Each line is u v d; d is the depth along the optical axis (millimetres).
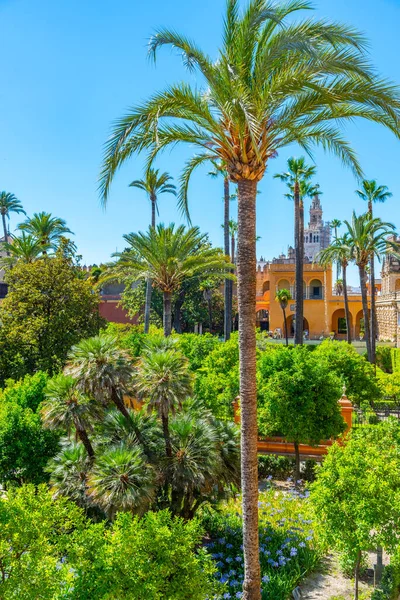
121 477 8164
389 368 35781
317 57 6027
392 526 7227
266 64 6840
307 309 54594
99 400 8945
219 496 10180
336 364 19891
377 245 28094
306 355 14867
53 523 5949
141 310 44844
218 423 10688
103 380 8719
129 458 8375
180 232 20953
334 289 68562
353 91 7164
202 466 9094
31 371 21500
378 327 50906
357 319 55812
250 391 7348
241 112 6750
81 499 9008
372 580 8992
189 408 10688
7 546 5262
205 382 16531
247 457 7363
